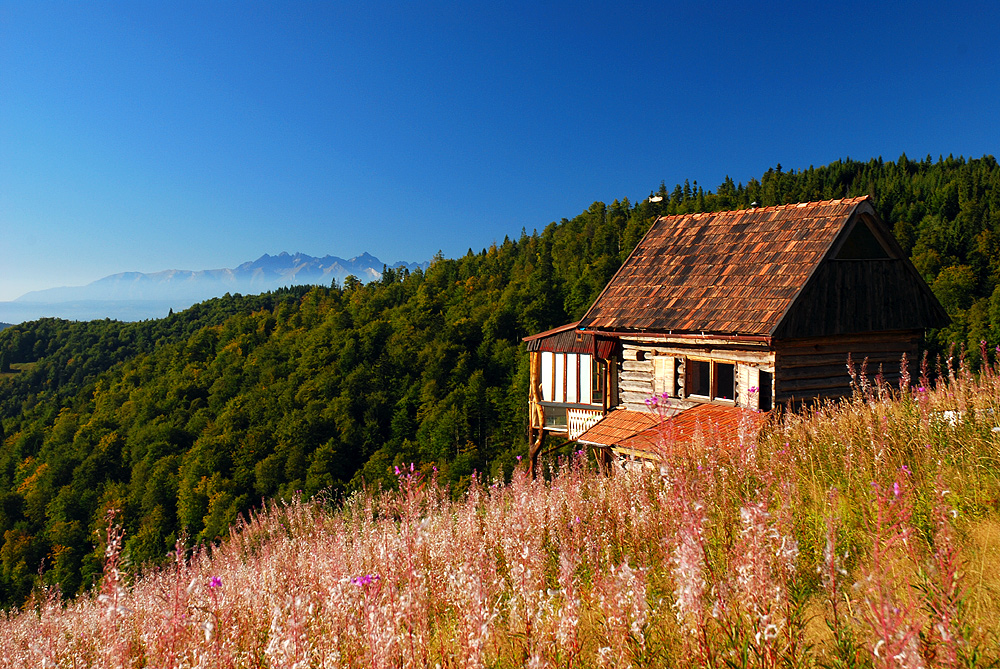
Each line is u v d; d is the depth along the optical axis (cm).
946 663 251
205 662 359
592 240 15875
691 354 1630
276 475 6562
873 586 307
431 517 600
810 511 493
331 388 8606
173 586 479
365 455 7469
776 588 299
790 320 1439
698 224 1941
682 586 311
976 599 347
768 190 18538
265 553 690
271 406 8419
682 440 760
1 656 576
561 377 2255
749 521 325
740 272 1661
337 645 343
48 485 7619
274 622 379
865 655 290
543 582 417
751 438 620
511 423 7356
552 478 783
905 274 1662
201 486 6350
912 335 1684
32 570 5581
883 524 426
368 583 390
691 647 309
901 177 18238
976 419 632
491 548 534
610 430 1564
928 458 536
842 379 1545
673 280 1789
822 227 1600
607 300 1870
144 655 445
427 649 346
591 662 318
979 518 455
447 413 7388
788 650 289
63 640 568
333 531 809
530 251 17925
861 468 553
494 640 350
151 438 8156
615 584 328
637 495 595
